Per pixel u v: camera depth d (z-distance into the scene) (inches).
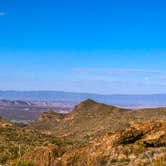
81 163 1051.9
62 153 1144.2
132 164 956.6
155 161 931.3
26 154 1182.3
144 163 945.5
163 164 909.2
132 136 1110.4
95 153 1055.6
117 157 1016.9
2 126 2783.0
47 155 1132.5
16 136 2487.7
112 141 1090.7
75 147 1195.9
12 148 1813.5
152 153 994.1
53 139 2566.4
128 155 1015.0
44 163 1113.4
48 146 1182.3
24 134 2620.6
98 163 1022.4
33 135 2635.3
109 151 1048.2
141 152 1016.2
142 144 1061.1
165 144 1070.4
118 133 1114.1
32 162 1128.8
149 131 1127.6
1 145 1930.4
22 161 1136.2
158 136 1091.9
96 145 1086.4
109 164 995.9
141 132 1127.6
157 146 1066.7
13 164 1147.9
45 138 2583.7
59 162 1090.7
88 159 1050.1
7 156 1488.7
